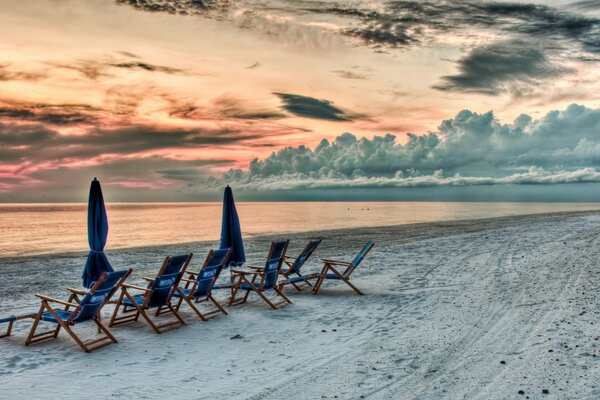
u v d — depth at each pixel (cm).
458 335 668
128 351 629
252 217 6462
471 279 1102
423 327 719
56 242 3034
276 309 860
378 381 511
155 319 796
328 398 469
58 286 1179
